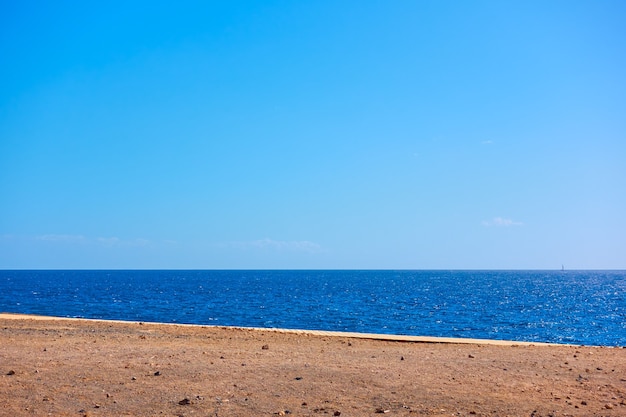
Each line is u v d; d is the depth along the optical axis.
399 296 105.88
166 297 96.12
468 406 11.22
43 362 15.00
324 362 15.51
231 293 112.44
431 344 21.08
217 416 10.41
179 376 13.44
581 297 108.00
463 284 179.75
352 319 58.00
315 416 10.45
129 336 20.81
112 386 12.46
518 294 117.38
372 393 12.08
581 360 16.80
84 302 80.25
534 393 12.29
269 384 12.74
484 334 46.91
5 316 30.70
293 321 54.88
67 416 10.30
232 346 18.75
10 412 10.52
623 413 10.88
